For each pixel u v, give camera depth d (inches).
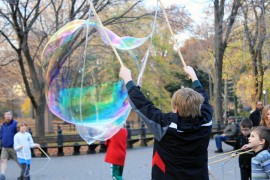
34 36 944.9
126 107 225.3
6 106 1776.6
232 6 986.7
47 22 912.3
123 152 334.6
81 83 233.1
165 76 1272.1
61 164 565.0
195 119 126.1
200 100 127.7
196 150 125.0
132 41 259.6
